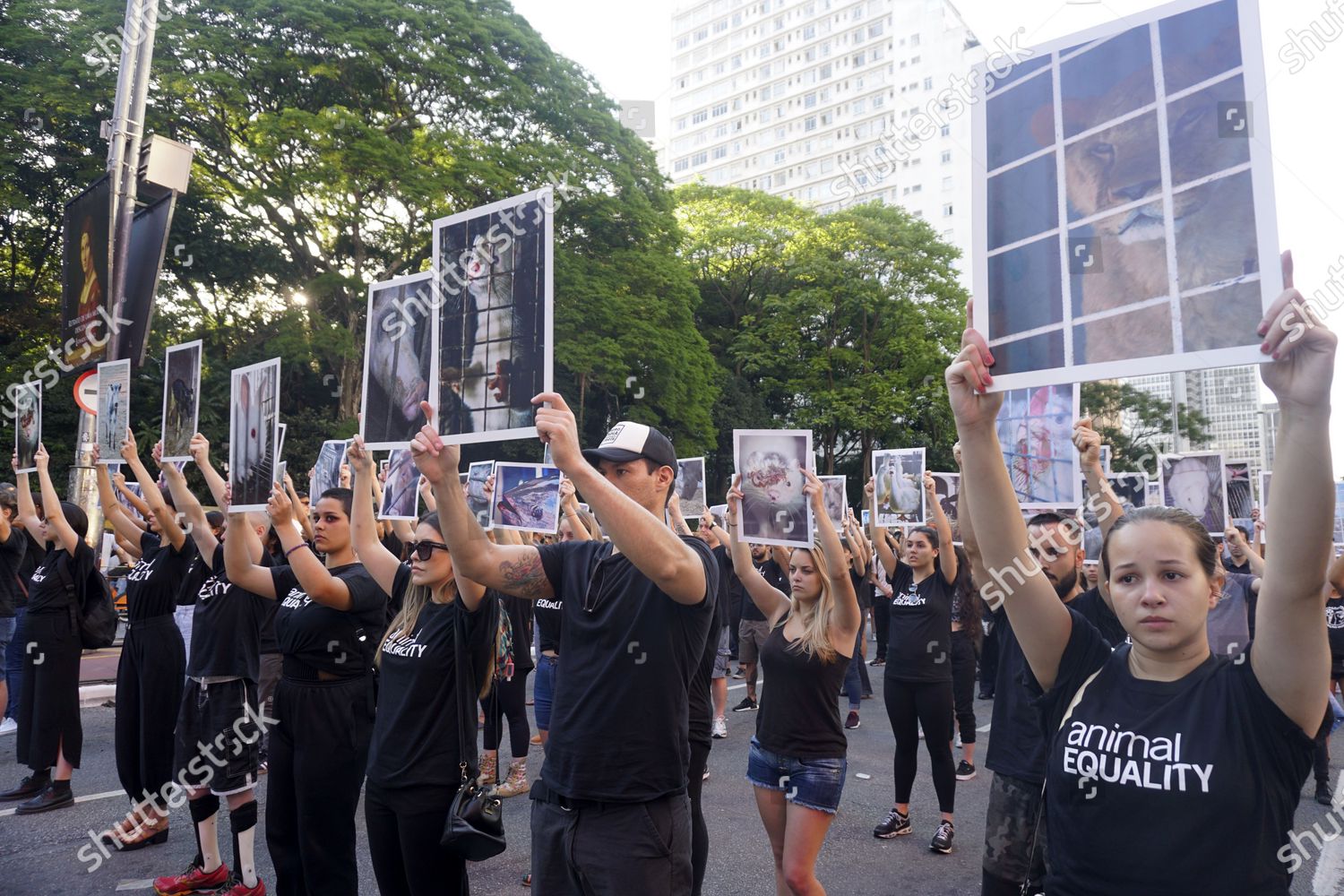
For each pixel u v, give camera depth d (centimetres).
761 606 455
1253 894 167
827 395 3319
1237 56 168
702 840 398
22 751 632
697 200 3856
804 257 3512
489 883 477
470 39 2098
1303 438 160
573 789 261
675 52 10175
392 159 1892
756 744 415
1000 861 368
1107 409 3716
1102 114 183
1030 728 369
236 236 2111
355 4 1967
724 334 3678
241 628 464
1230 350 164
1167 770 176
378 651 362
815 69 8719
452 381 314
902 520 830
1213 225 167
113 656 1160
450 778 330
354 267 2162
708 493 3238
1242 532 768
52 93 1667
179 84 1759
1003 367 192
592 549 290
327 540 421
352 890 393
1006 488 199
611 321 2266
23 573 841
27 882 481
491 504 686
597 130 2341
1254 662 176
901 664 555
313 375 2341
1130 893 175
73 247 1003
